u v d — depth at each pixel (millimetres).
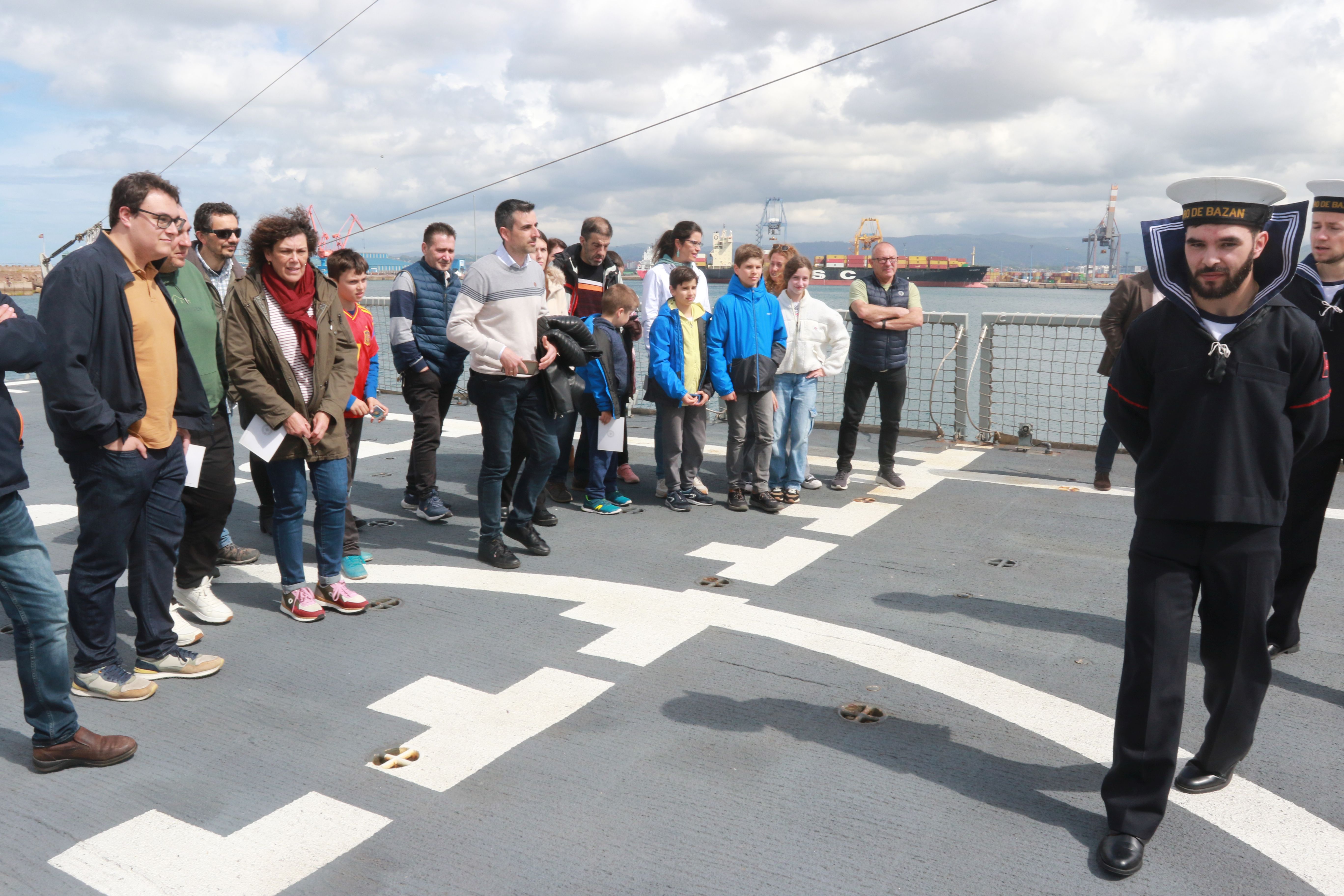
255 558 4676
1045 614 3977
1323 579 4316
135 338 2990
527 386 4484
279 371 3666
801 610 4023
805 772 2703
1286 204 2160
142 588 3250
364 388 4918
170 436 3143
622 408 5547
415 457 5477
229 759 2768
